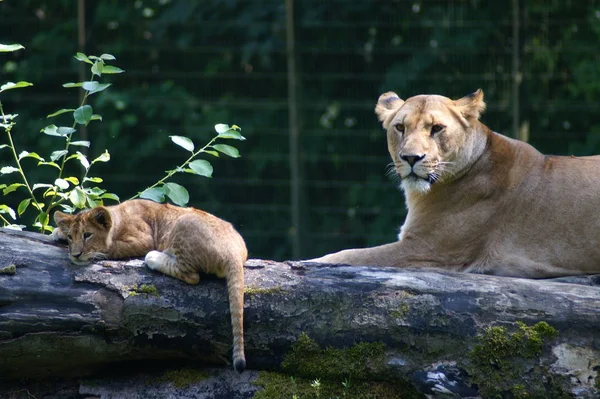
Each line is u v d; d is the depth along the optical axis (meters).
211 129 18.88
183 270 8.12
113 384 8.32
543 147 17.33
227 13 19.75
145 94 19.16
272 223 18.38
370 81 17.97
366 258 9.71
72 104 19.16
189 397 8.17
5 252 8.17
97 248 8.34
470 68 17.66
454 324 7.95
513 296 8.05
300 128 17.11
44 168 18.80
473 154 9.64
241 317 7.88
